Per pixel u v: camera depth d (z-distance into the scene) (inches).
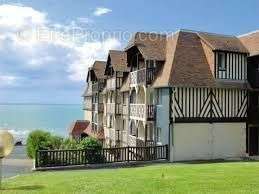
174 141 1149.1
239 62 1227.2
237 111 1230.9
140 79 1264.8
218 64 1200.2
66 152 1024.9
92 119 2038.6
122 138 1540.4
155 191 526.3
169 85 1123.9
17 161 1285.7
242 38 1412.4
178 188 546.9
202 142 1179.9
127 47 1325.0
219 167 807.7
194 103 1168.8
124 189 542.3
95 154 1050.7
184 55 1203.9
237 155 1232.2
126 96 1489.9
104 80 1811.0
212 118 1190.9
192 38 1262.3
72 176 704.4
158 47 1269.7
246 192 518.9
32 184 598.5
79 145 1084.5
